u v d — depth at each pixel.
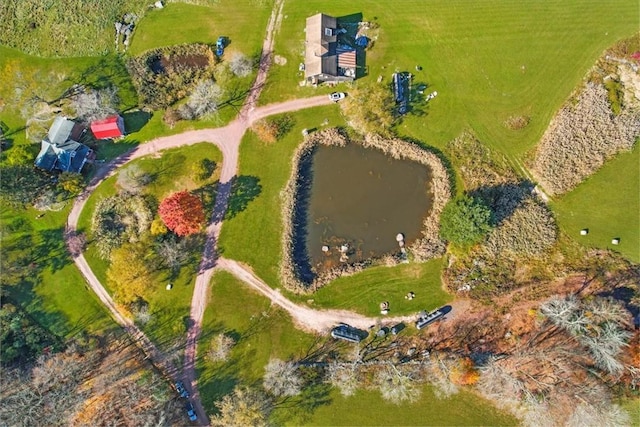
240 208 70.50
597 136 70.06
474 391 66.62
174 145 71.94
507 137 70.75
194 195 69.44
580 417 61.62
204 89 71.38
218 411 67.12
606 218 68.75
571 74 71.44
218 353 67.94
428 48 72.50
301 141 71.12
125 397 66.88
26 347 68.56
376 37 72.81
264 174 70.88
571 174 69.44
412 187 70.56
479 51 72.31
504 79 71.62
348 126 71.31
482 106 71.31
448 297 68.19
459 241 65.12
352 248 69.81
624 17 72.00
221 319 68.88
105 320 69.56
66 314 69.81
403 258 68.81
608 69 71.12
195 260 69.75
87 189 71.56
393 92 71.19
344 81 72.00
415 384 67.06
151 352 68.75
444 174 69.75
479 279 68.31
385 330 67.81
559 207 69.31
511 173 70.19
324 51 69.06
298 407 67.12
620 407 63.56
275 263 69.44
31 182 69.06
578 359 64.88
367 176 71.00
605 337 60.94
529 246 68.69
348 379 67.00
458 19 73.00
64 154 69.19
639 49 71.12
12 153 69.06
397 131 71.19
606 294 66.56
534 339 66.50
